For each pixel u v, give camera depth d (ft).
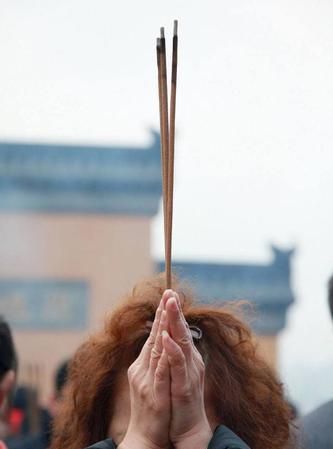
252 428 12.03
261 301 84.48
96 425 12.11
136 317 12.08
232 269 86.99
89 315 85.51
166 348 10.39
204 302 12.76
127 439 10.71
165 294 10.46
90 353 12.20
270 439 12.11
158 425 10.65
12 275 86.53
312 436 16.24
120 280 86.53
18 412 28.76
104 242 86.74
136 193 87.10
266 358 12.56
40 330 84.74
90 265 86.69
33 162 86.79
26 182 86.48
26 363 82.12
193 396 10.61
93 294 86.28
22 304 85.10
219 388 11.96
